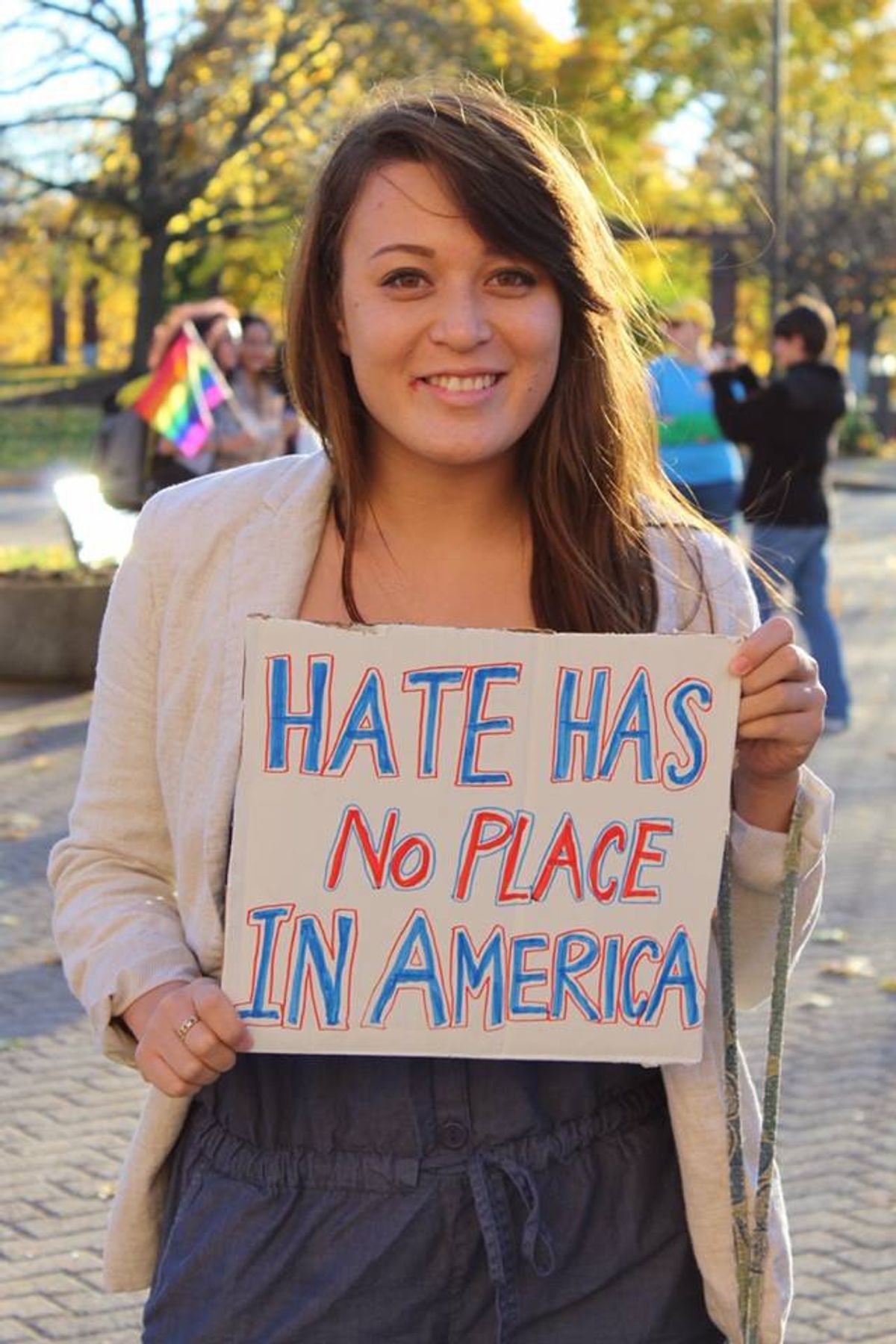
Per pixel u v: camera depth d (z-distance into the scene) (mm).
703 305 11453
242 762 2170
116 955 2262
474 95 2275
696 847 2189
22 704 12422
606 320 2299
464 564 2316
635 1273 2264
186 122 39438
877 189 46719
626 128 44406
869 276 46969
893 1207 4953
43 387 52250
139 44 38219
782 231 31797
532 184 2191
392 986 2180
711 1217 2250
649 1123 2285
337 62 39125
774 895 2328
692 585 2346
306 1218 2199
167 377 11781
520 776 2182
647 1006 2199
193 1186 2262
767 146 43750
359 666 2164
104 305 67500
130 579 2344
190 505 2340
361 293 2205
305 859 2174
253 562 2303
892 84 46406
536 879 2186
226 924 2182
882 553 23312
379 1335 2197
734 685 2176
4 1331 4344
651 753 2184
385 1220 2189
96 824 2363
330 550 2332
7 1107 5641
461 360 2182
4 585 13102
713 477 11297
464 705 2174
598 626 2305
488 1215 2184
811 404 11039
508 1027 2188
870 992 6656
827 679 11609
